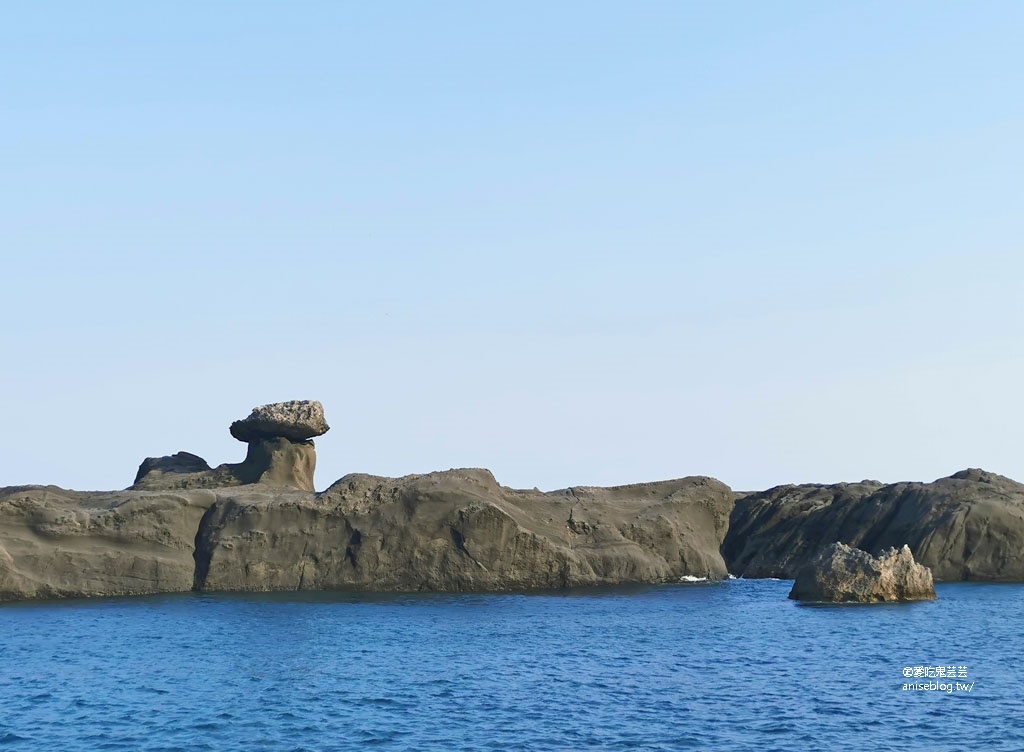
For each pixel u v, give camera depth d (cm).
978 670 6412
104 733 5125
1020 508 11856
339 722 5284
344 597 9588
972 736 4978
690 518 11162
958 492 12219
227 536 9956
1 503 9706
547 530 10500
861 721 5259
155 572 9800
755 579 12656
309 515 10050
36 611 8856
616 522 10794
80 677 6325
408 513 10075
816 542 12900
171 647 7244
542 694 5850
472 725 5216
